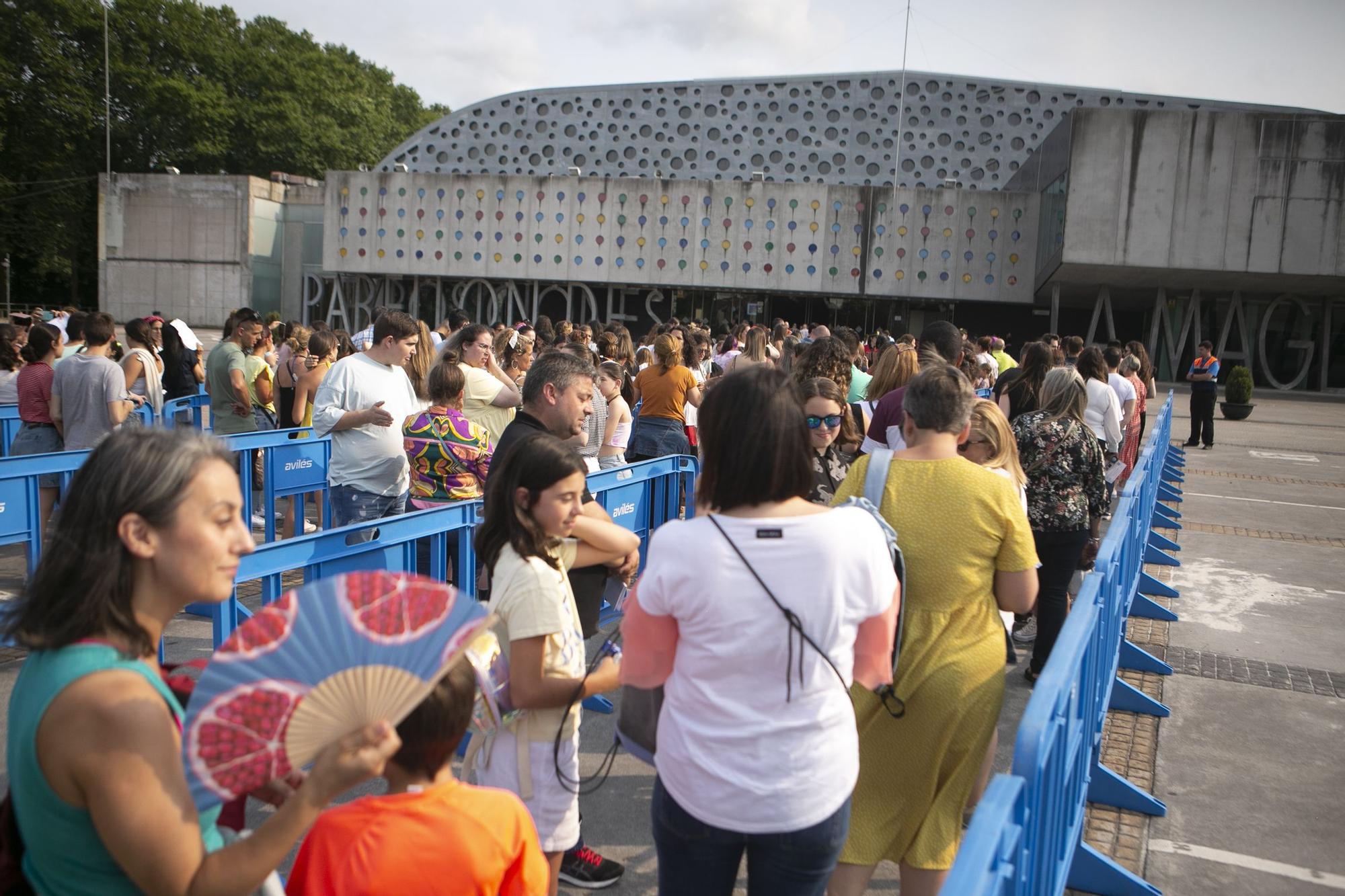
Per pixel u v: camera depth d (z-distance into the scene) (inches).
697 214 1489.9
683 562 82.0
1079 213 1250.0
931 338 261.7
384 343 248.8
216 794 55.1
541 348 436.5
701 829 84.4
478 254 1555.1
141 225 1814.7
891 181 1939.0
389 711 57.9
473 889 71.1
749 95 1980.8
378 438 247.0
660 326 521.0
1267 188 1219.9
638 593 85.3
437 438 208.8
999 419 162.1
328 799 57.9
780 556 81.7
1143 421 505.0
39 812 59.8
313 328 412.5
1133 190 1240.2
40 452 307.0
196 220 1793.8
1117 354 445.1
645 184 1499.8
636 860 147.5
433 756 71.0
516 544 110.3
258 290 1800.0
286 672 55.0
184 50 2210.9
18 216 2112.5
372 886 69.9
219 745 54.5
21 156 2059.5
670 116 2007.9
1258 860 151.3
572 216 1520.7
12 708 61.9
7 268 2176.4
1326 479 561.9
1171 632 266.1
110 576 61.9
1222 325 1393.9
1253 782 177.3
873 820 115.9
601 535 131.0
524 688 107.7
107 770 58.1
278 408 412.8
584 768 176.2
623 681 89.0
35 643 60.6
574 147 2039.9
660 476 276.5
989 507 117.4
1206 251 1235.9
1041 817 104.3
